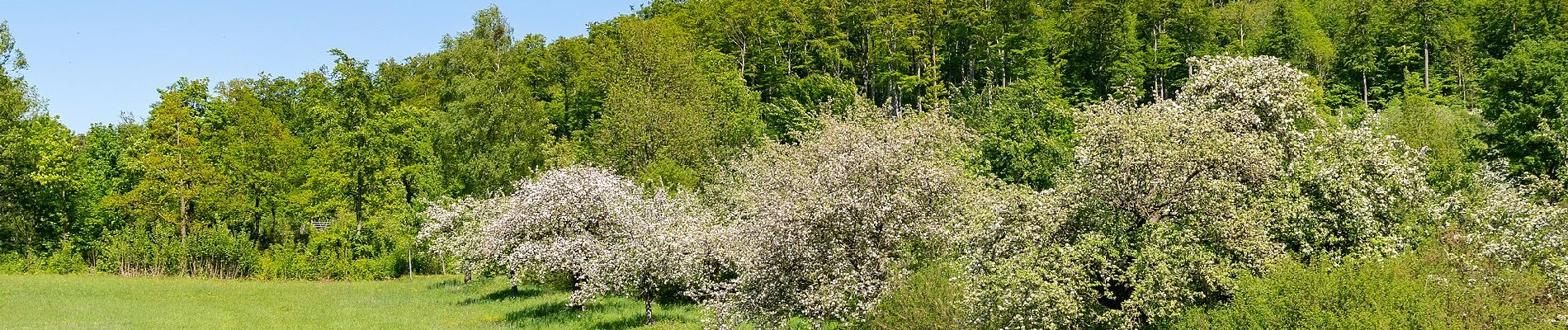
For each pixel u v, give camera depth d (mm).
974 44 74375
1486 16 78438
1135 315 16875
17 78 56781
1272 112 21766
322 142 53469
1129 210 17719
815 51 74938
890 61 68375
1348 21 86000
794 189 20312
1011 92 49031
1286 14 82125
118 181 60469
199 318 31719
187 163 53750
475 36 78438
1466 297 14391
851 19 76000
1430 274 15188
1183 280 16219
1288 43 77438
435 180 49625
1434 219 20703
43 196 57500
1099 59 74062
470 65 70000
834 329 20375
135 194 53125
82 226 59031
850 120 37969
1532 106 35344
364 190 54312
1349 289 14180
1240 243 16812
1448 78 71625
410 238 51531
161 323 29938
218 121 58406
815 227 18484
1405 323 13539
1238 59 23000
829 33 74812
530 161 49000
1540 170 33656
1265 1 88625
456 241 36250
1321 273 14578
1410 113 44438
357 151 52938
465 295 38938
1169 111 19359
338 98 62750
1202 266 16375
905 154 20500
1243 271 15938
